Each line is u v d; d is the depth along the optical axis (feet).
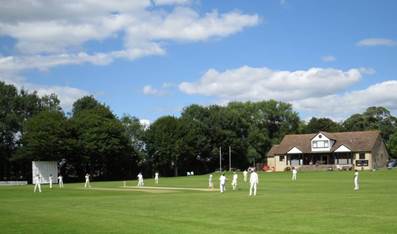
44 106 411.13
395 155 464.24
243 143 472.85
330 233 64.95
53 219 83.76
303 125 544.62
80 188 212.84
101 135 357.41
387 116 584.40
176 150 414.62
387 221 75.97
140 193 166.81
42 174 303.07
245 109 533.14
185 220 81.25
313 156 414.82
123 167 401.08
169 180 286.66
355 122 574.97
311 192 149.79
